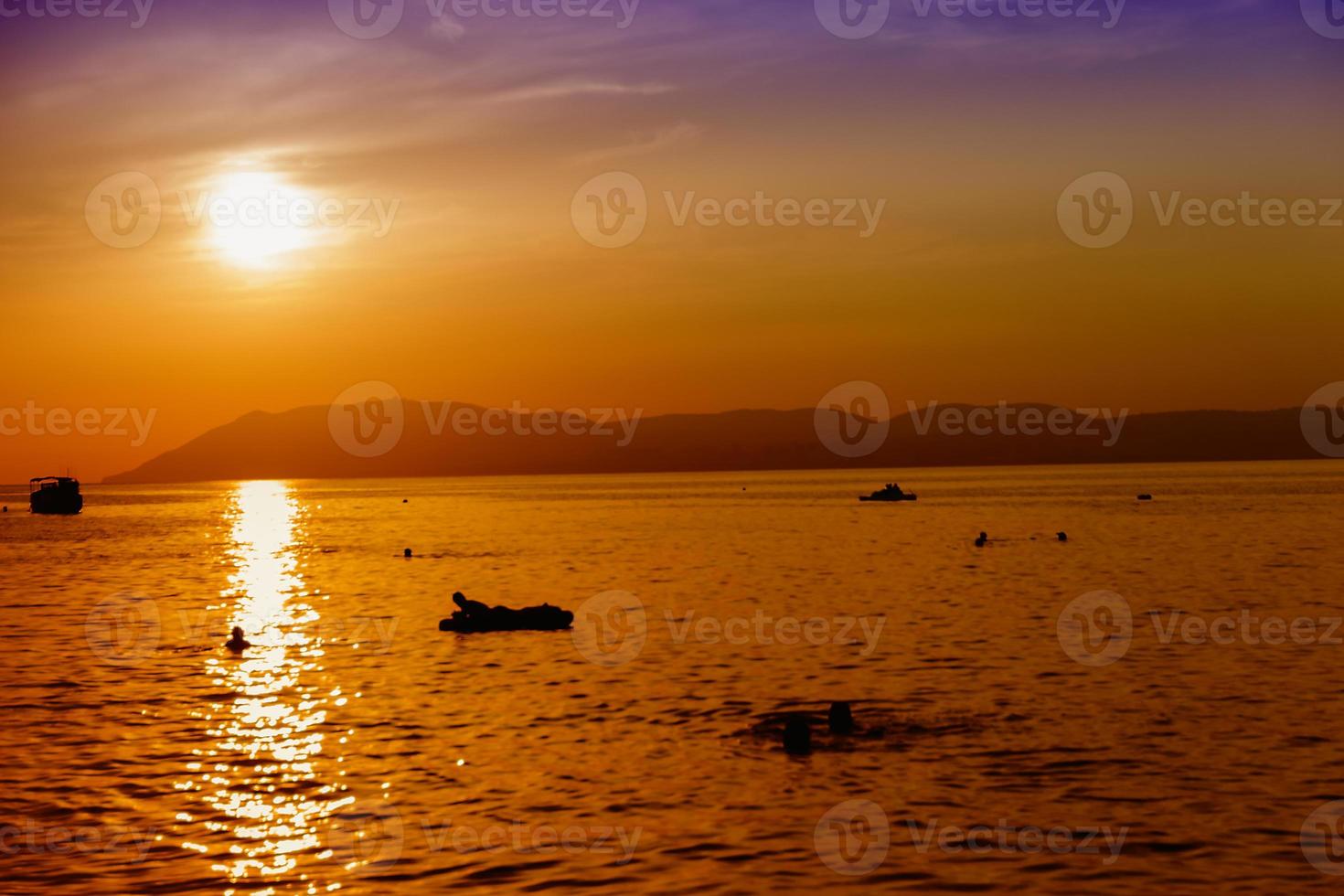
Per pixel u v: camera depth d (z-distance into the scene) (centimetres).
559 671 3073
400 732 2397
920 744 2228
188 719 2550
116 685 2955
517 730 2408
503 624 3909
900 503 15062
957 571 5819
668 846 1694
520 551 7862
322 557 7850
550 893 1524
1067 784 1961
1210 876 1560
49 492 17262
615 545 8306
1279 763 2064
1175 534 8406
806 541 8269
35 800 1948
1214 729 2317
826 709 2552
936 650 3300
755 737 2314
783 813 1831
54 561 7844
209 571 6881
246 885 1568
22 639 3847
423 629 3988
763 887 1539
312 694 2809
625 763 2128
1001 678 2864
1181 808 1827
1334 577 5297
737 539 8725
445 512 15950
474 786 1998
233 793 1981
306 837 1750
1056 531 9006
